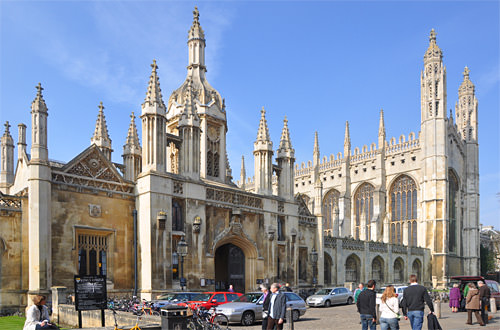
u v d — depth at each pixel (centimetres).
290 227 4544
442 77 8244
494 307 3089
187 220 3531
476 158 9319
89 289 1969
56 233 2962
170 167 4506
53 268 2919
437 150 8050
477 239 8931
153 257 3241
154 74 3528
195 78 4706
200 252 3594
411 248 7375
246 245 4022
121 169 4166
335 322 2695
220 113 4634
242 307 2573
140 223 3341
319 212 5191
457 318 2809
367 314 1617
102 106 4372
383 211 8500
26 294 2873
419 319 1546
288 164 4666
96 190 3206
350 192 8962
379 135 8788
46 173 2920
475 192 9106
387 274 6706
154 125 3428
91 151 3250
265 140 4431
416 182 8256
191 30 4816
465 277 3412
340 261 5803
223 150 4659
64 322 2559
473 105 9475
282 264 4409
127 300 2939
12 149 3969
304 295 4569
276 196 4428
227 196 3925
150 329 1828
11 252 2881
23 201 2962
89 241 3169
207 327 1962
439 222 7844
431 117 8169
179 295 2838
